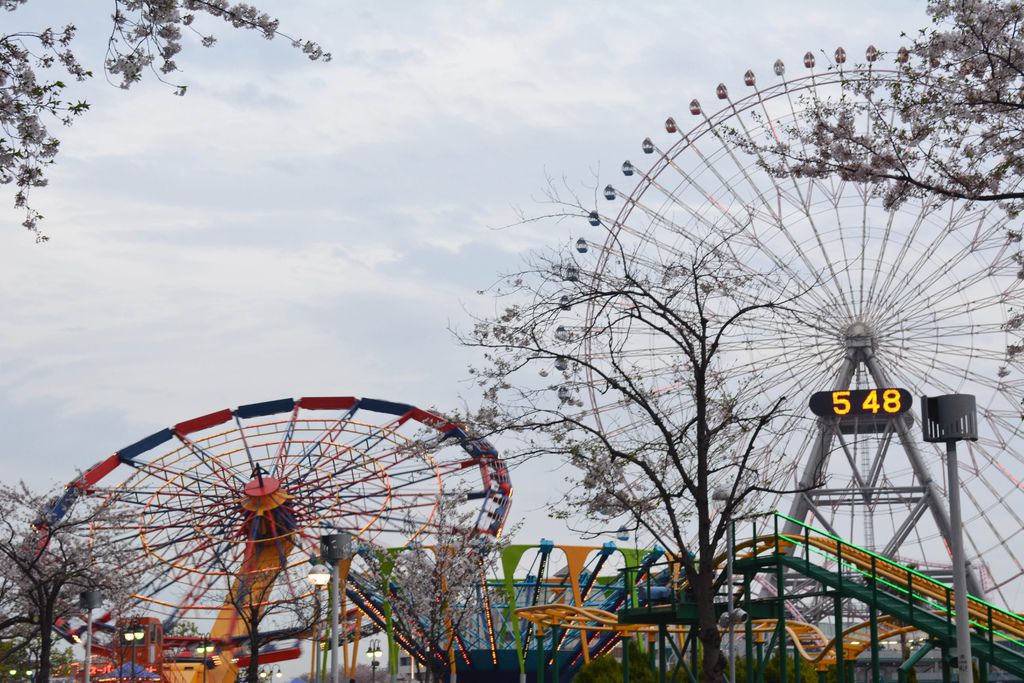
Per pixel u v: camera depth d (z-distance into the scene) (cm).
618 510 3484
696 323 3459
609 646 8188
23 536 6519
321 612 7456
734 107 6812
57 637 8975
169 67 1830
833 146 2762
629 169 6769
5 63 1817
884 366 6788
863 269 6775
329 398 10800
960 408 2567
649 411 3164
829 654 6028
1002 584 6475
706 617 3053
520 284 3528
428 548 7288
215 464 10131
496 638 8212
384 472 9981
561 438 3422
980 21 2561
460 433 4425
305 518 9869
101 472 9844
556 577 8094
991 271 6488
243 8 1834
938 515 6475
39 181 1902
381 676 15475
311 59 1920
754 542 4841
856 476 6588
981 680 4347
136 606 8869
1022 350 3506
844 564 4612
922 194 2780
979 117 2638
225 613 9044
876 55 2888
